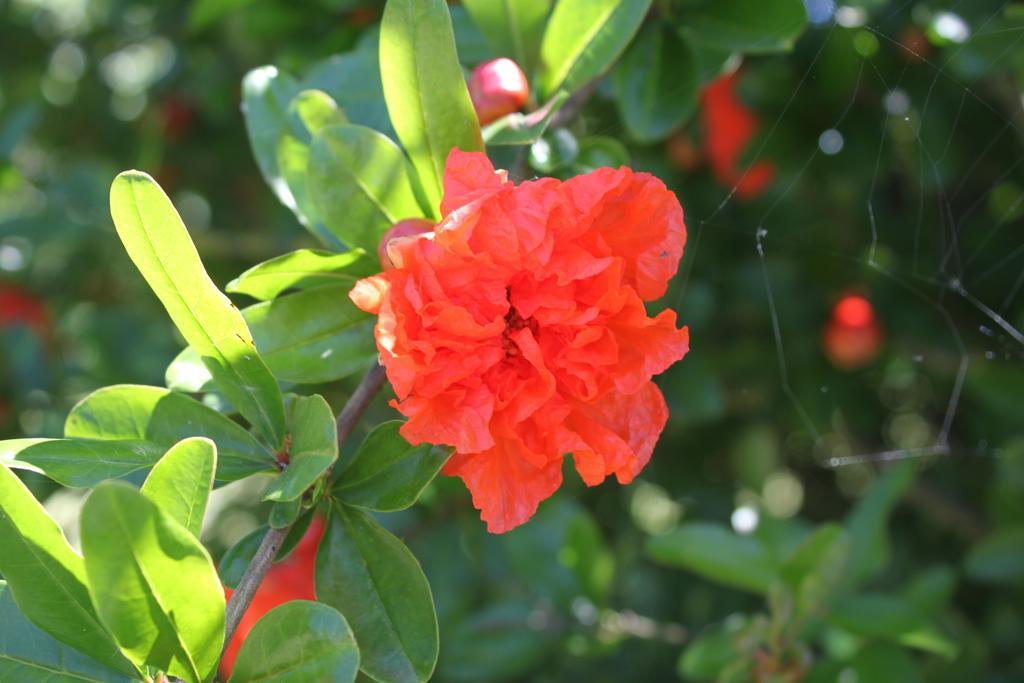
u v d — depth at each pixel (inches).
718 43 17.0
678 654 25.7
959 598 25.4
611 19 15.3
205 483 12.9
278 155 15.7
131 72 31.4
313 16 19.7
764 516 19.8
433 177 14.3
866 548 18.8
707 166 23.8
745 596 26.5
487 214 13.3
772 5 16.8
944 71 19.2
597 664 25.4
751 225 24.1
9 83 30.6
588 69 15.4
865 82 19.9
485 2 15.7
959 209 23.4
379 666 13.7
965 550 25.6
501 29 15.8
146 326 25.2
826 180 22.4
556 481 13.8
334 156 14.2
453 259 13.3
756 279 24.7
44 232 23.4
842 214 24.1
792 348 25.1
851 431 27.9
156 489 12.9
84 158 28.4
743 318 25.2
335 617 12.8
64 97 30.9
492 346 13.4
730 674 17.8
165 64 28.3
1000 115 20.8
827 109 20.5
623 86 17.3
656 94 17.3
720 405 22.1
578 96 16.1
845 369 25.9
